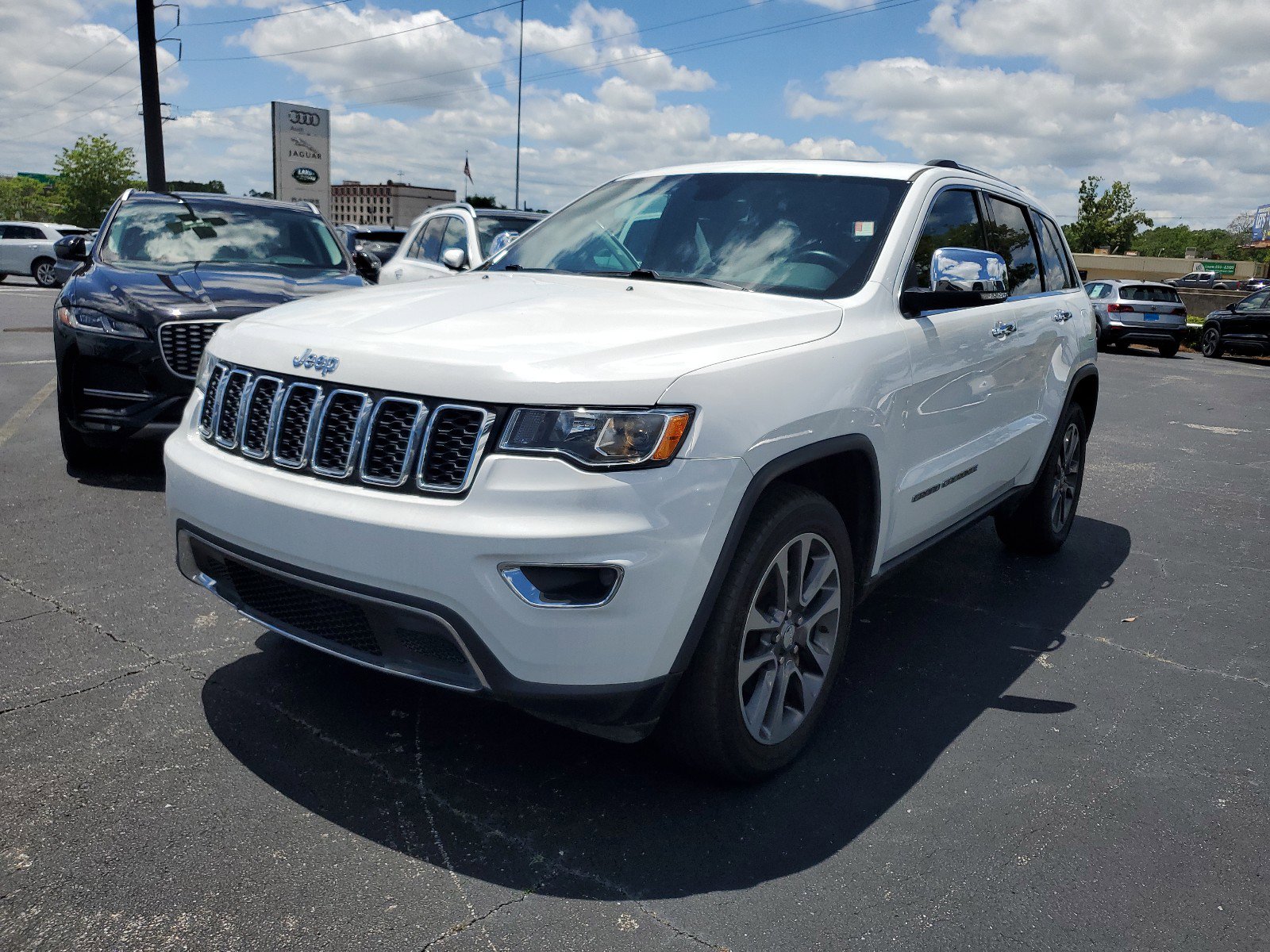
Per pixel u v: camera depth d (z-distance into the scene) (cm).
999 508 454
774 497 266
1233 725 336
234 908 214
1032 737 320
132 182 6203
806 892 231
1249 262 8394
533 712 238
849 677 360
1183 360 2112
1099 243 7119
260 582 268
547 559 224
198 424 293
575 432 227
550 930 213
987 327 387
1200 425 1077
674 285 332
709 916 221
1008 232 440
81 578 411
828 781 284
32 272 2558
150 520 499
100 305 551
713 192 381
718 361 250
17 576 410
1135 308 2152
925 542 371
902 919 224
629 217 388
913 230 347
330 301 306
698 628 242
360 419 242
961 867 245
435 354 241
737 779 273
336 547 237
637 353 244
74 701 304
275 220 749
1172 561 537
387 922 213
